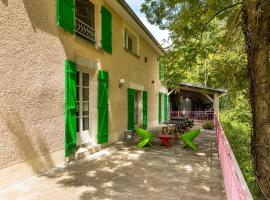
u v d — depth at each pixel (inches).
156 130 560.4
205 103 1067.3
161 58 358.3
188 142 343.0
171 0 279.1
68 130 253.8
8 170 181.5
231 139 377.1
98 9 331.9
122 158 282.2
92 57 311.7
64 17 247.3
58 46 240.8
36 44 210.5
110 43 361.1
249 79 201.5
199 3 264.5
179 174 225.8
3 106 177.6
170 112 880.3
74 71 265.9
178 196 174.7
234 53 313.3
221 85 344.5
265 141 190.4
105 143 352.5
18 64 191.5
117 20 396.5
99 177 211.3
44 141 220.4
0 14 175.3
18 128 191.2
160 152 320.2
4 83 178.5
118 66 399.9
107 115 350.9
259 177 191.5
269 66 194.4
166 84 361.1
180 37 327.6
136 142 392.2
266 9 185.0
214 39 331.6
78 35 301.0
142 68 539.2
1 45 175.9
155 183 200.2
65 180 200.7
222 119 581.0
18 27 191.3
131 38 502.3
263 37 190.9
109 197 169.5
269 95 191.6
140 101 542.3
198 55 346.6
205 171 236.2
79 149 291.6
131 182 201.2
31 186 185.6
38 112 213.0
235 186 106.3
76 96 294.4
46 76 223.5
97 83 324.2
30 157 203.8
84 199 164.7
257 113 194.4
